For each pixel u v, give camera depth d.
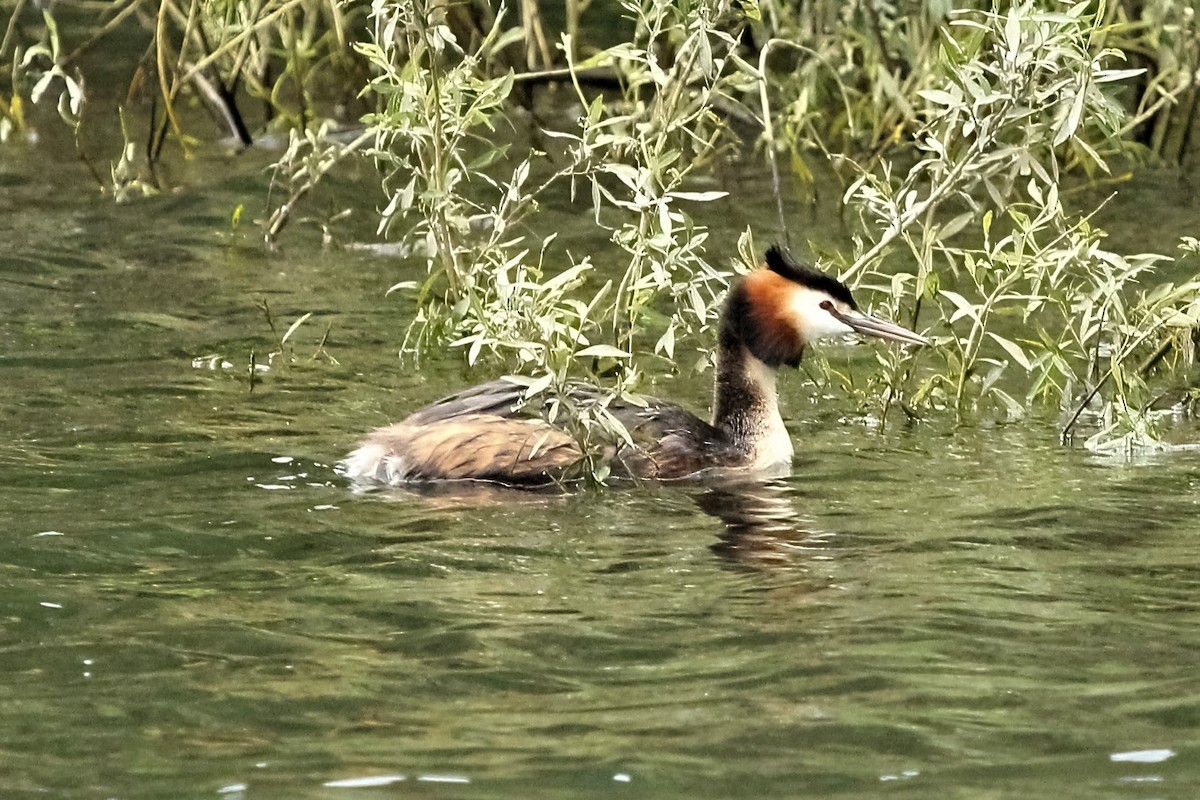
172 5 21.53
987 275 13.76
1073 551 10.09
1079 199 19.80
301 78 22.50
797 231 18.39
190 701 7.90
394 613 9.01
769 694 7.98
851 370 14.59
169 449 11.93
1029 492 11.31
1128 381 12.68
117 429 12.34
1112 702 7.89
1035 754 7.36
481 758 7.32
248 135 22.50
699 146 18.25
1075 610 9.09
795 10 21.81
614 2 26.19
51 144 22.27
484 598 9.24
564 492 11.34
